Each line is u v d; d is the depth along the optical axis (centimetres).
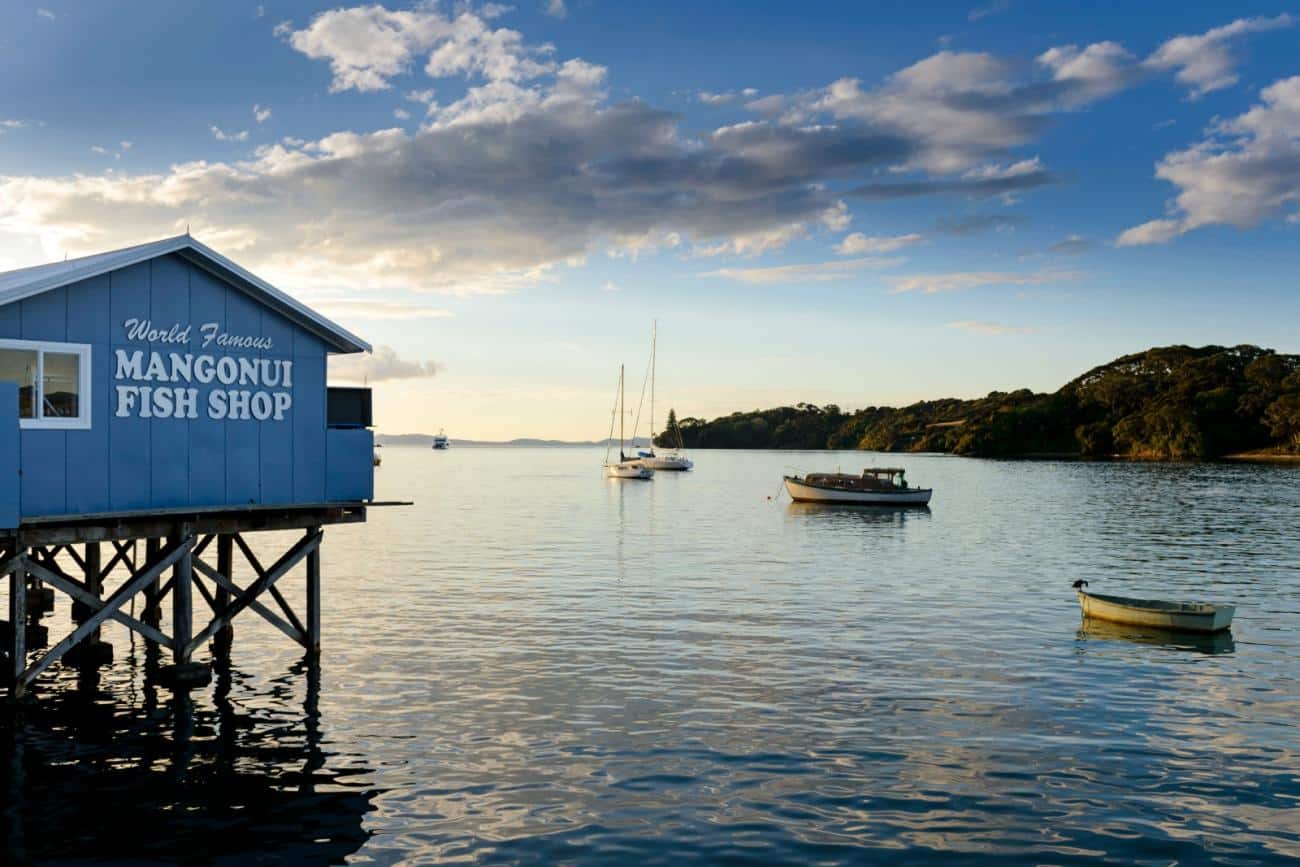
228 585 1980
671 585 3297
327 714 1716
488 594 3084
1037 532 5272
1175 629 2494
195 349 1852
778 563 3925
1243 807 1314
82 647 2034
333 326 2042
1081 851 1171
